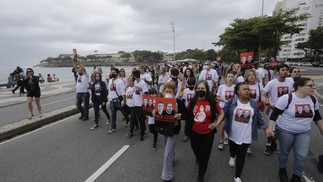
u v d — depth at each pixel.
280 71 4.39
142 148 4.94
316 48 67.50
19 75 18.89
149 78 8.08
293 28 24.28
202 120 3.39
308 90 3.05
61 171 3.94
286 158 3.46
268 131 3.31
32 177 3.77
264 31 25.05
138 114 5.46
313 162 4.13
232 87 4.87
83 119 7.55
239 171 3.41
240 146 3.41
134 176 3.71
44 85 21.73
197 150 3.68
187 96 5.27
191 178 3.64
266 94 4.56
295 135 3.29
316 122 3.35
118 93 6.08
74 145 5.18
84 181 3.60
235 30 29.16
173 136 3.46
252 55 8.16
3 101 11.80
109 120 7.09
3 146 5.22
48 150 4.91
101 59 139.88
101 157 4.50
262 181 3.51
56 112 8.00
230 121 3.58
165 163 3.45
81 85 7.34
